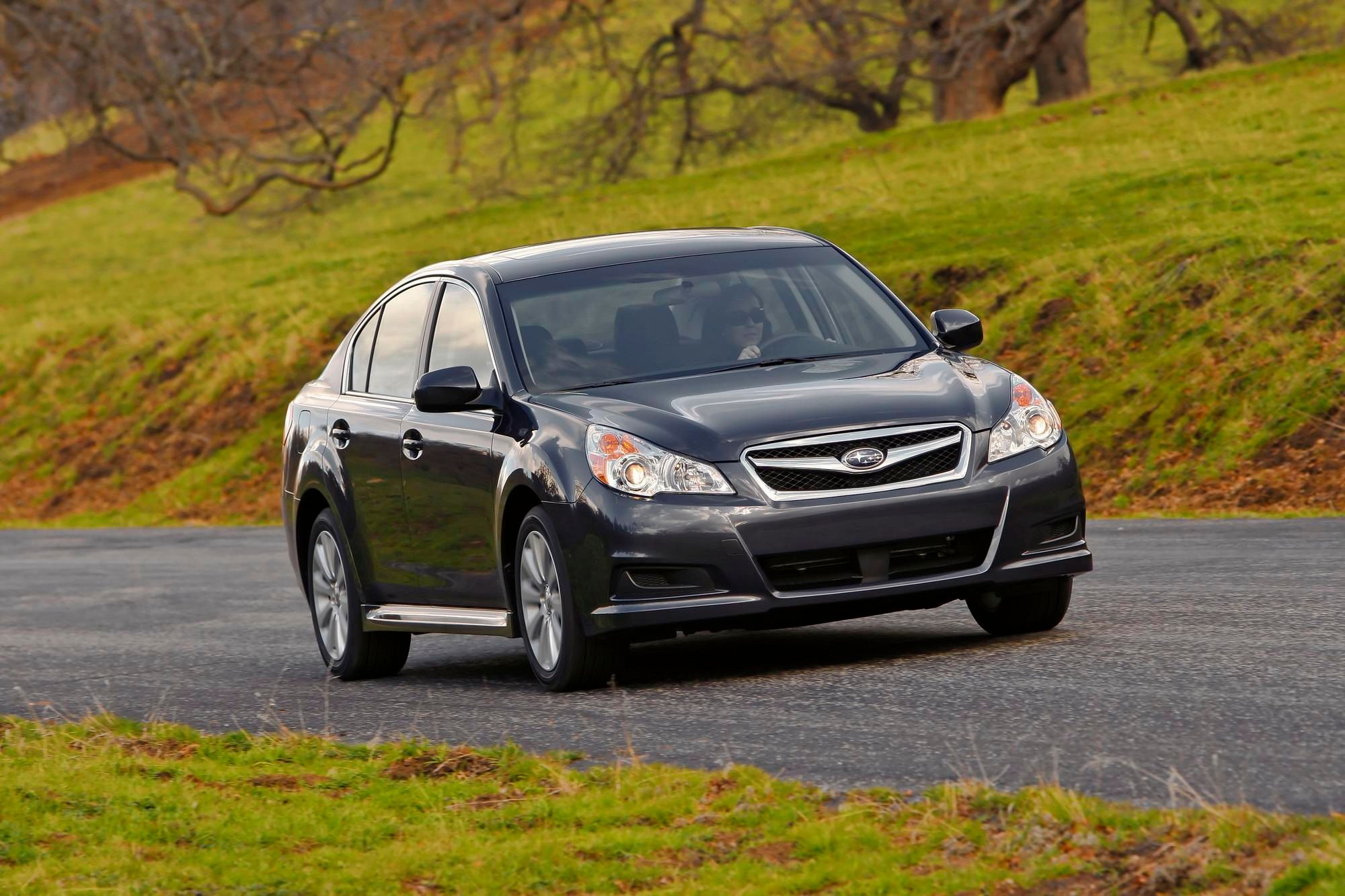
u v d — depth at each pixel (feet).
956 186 321.11
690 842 49.16
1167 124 343.67
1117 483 167.32
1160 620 82.02
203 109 410.11
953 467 73.00
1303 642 72.49
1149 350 191.62
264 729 76.89
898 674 72.84
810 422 72.33
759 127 454.81
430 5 404.77
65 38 373.81
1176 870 40.91
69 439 309.42
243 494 267.59
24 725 77.20
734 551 70.69
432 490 83.66
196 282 412.36
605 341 81.56
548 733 68.13
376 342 94.38
